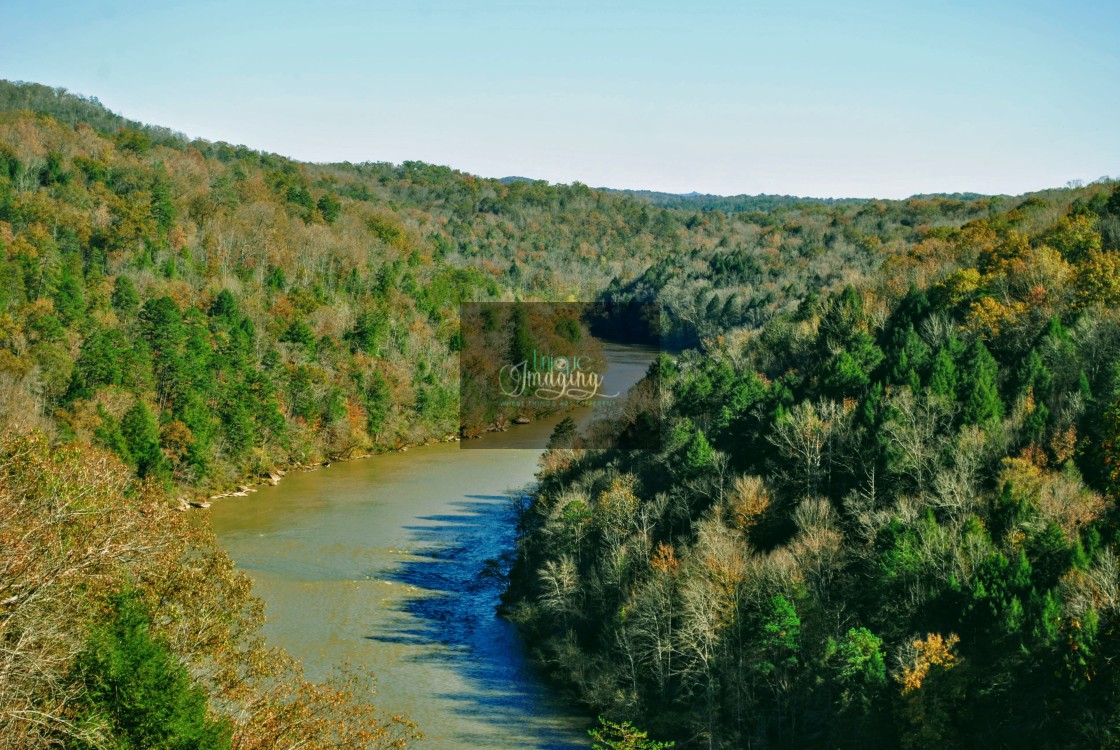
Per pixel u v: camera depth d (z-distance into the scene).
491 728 52.94
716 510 63.06
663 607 54.38
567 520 71.50
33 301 111.56
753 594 52.38
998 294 92.06
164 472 96.00
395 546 87.19
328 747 32.19
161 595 31.91
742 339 122.06
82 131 193.50
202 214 175.12
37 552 26.91
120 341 106.81
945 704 42.38
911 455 61.16
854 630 48.09
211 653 31.75
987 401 65.19
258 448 113.94
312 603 71.69
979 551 50.06
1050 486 53.72
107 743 25.44
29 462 30.50
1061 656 40.88
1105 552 46.06
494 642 65.81
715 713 49.88
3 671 24.70
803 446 66.06
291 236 179.25
